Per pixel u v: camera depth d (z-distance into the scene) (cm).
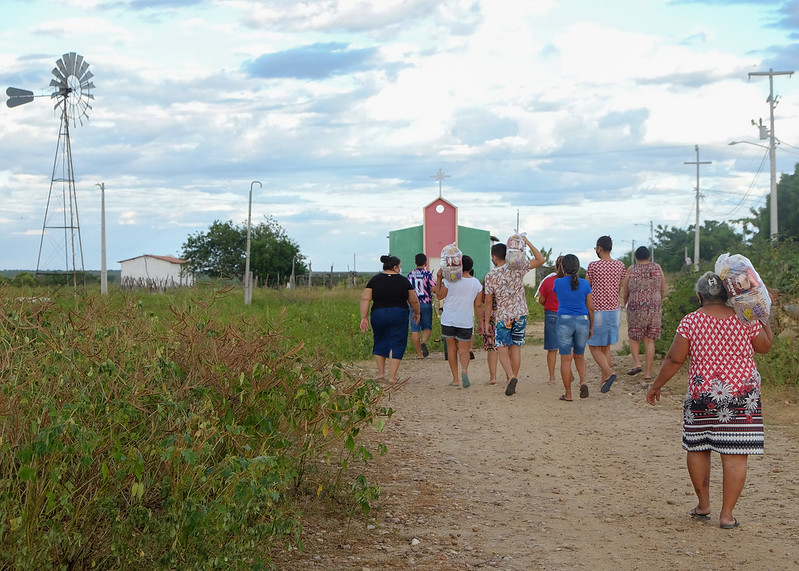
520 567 504
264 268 6022
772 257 1369
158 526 393
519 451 812
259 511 447
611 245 1143
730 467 566
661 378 595
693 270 1456
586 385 1110
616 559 516
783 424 891
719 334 570
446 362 1499
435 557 519
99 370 437
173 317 587
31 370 428
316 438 591
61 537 363
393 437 869
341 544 538
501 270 1126
